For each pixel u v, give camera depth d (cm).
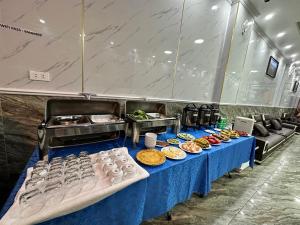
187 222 129
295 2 235
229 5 242
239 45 267
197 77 229
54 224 54
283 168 255
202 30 214
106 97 146
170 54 186
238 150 168
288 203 166
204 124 204
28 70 109
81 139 107
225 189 181
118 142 122
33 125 117
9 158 114
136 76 162
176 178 103
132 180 72
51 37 112
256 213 147
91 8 123
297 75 631
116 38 140
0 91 103
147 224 123
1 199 112
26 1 100
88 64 131
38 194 53
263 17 285
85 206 58
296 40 371
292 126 459
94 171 73
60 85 122
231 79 275
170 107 201
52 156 91
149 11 156
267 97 465
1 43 98
